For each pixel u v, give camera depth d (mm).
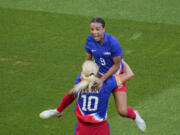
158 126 20734
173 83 24734
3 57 28094
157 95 23469
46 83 25000
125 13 34469
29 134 20141
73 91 15891
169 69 26375
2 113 21891
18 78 25562
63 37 30922
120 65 18594
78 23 33000
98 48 17641
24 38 30781
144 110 22047
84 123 16469
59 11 35000
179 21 33188
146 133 20219
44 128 20688
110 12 34656
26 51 28891
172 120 21156
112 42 17250
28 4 36281
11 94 23766
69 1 36531
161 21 33219
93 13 34594
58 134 20219
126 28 32094
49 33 31547
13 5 36156
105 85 16047
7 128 20578
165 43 29844
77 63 27312
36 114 21828
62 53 28594
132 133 20250
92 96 15891
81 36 31031
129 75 18391
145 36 30938
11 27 32562
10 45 29750
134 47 29344
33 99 23297
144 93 23719
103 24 16812
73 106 22688
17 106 22578
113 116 21656
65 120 21453
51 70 26469
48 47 29438
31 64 27172
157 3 36000
